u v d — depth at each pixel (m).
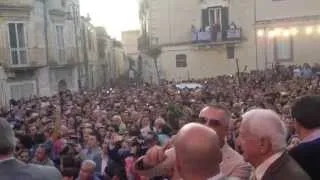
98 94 26.48
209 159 2.56
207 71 41.34
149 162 3.16
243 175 3.43
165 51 43.03
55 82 35.62
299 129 3.89
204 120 3.93
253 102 15.10
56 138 11.52
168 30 42.81
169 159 3.12
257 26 39.00
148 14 44.97
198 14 41.53
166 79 43.00
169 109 14.30
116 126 12.90
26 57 32.22
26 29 32.31
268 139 3.19
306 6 36.78
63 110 19.02
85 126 12.17
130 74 68.00
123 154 9.51
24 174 3.34
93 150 9.98
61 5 36.50
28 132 12.06
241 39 39.66
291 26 37.53
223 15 40.38
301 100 3.92
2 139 3.35
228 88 23.48
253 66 39.38
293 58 37.56
